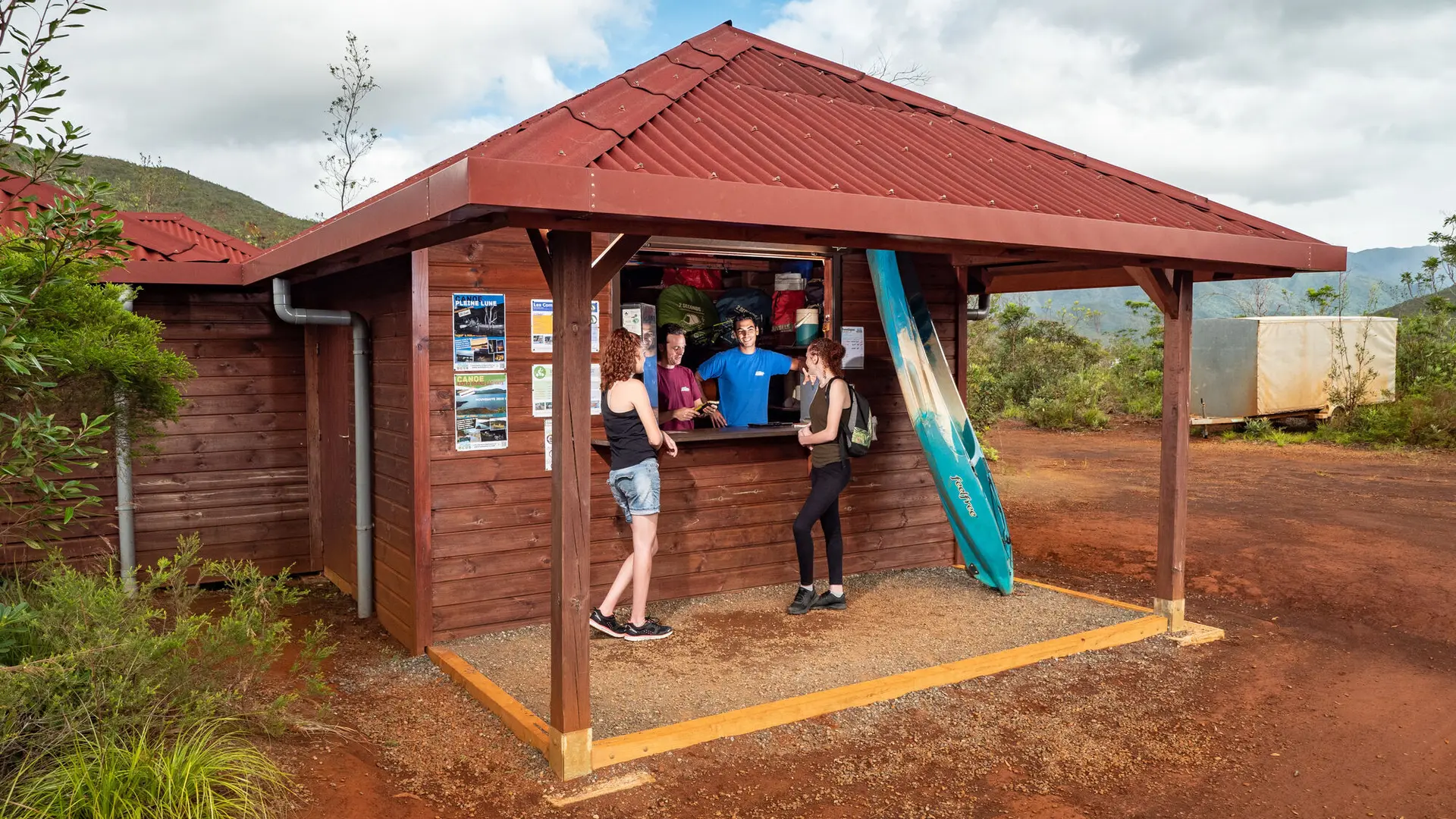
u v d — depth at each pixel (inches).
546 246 149.2
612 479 209.5
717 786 147.7
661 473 245.3
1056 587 272.4
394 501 225.9
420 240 171.9
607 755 152.3
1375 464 515.8
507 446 220.8
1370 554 311.4
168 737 133.5
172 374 176.4
